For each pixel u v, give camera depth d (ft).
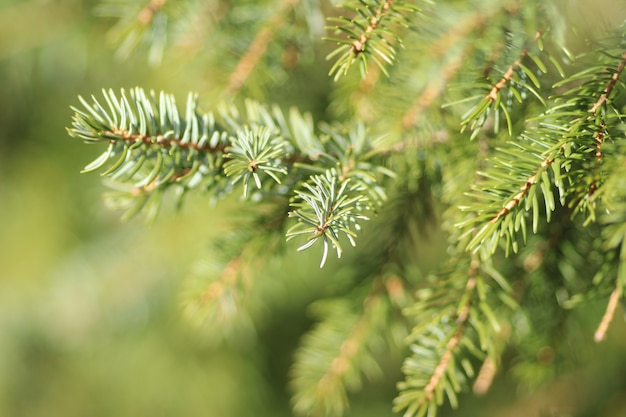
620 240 1.91
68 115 3.65
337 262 3.23
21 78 3.50
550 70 1.96
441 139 1.99
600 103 1.75
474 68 1.90
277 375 4.04
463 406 4.14
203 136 1.84
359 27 1.81
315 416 2.55
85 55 3.18
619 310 2.49
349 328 2.16
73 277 3.66
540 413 2.09
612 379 3.22
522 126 1.93
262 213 2.04
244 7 2.18
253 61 2.17
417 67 2.02
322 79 2.72
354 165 1.91
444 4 2.00
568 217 2.02
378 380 4.61
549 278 2.04
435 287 1.95
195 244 3.18
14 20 3.19
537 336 2.09
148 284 3.58
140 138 1.79
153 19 2.12
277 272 2.45
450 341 1.93
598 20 1.92
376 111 2.04
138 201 1.92
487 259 1.83
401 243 2.16
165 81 3.01
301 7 2.15
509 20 1.93
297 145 1.92
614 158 1.73
